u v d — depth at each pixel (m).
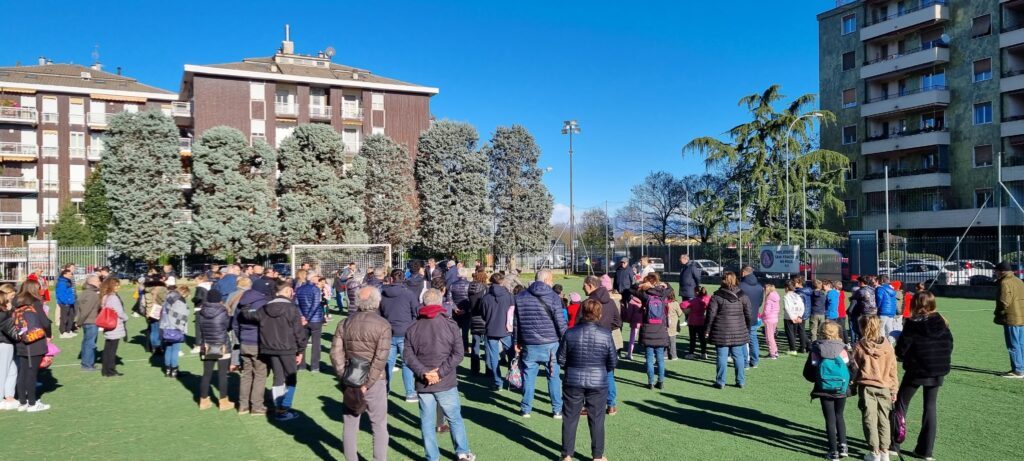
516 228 47.62
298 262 32.44
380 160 42.47
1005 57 40.34
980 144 41.47
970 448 6.68
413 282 12.21
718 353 9.76
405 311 9.38
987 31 41.16
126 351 13.98
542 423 7.92
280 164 39.88
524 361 8.19
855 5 48.47
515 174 48.16
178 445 7.12
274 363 8.08
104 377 10.97
